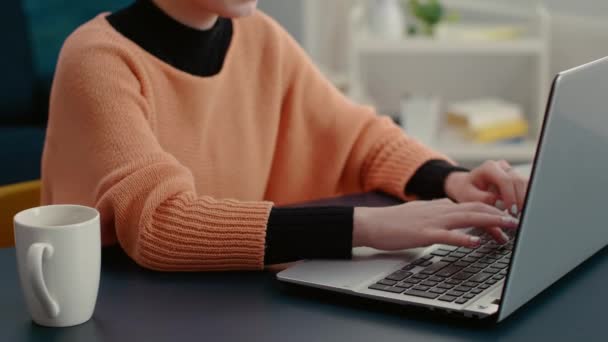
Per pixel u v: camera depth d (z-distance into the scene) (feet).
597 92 3.43
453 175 4.90
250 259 3.83
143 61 4.66
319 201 5.00
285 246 3.83
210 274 3.84
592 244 3.83
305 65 5.65
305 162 5.63
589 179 3.54
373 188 5.31
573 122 3.23
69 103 4.35
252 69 5.39
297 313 3.38
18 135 8.54
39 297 3.19
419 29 11.87
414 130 11.16
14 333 3.22
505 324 3.28
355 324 3.27
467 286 3.46
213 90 4.98
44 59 8.84
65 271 3.22
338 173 5.53
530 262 3.20
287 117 5.59
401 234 3.82
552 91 3.05
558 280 3.74
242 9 4.56
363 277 3.59
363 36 11.43
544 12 11.30
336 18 12.59
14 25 8.71
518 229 3.07
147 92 4.58
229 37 5.23
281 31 5.59
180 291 3.62
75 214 3.44
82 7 8.94
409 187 5.08
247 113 5.34
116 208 3.95
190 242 3.84
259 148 5.45
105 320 3.32
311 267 3.73
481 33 11.42
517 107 11.39
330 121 5.59
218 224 3.86
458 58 12.42
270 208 3.92
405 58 12.51
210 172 5.14
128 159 4.05
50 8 8.83
